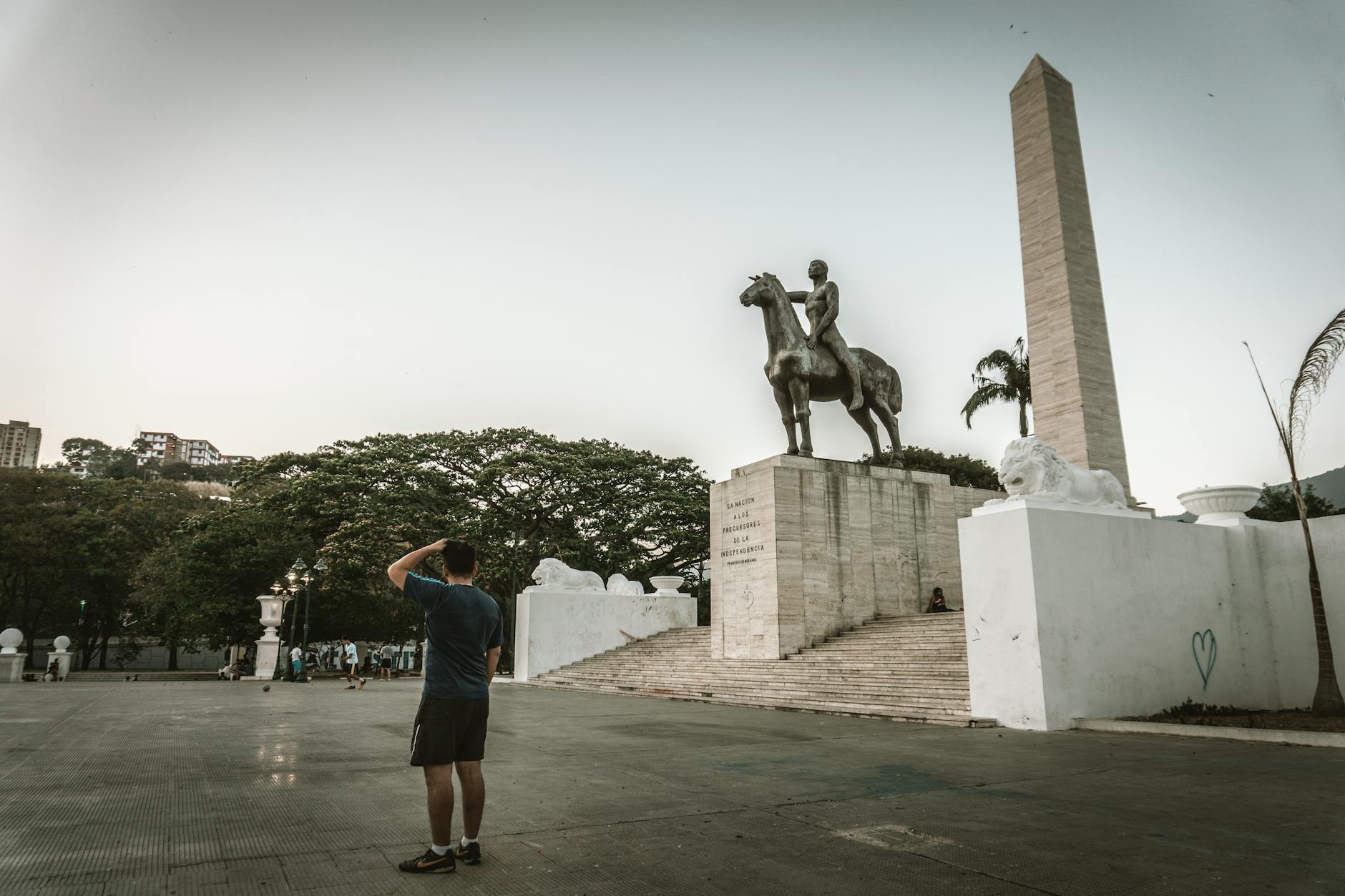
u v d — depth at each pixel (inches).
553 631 1053.2
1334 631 529.3
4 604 1889.8
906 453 1700.3
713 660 861.2
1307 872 173.3
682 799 249.1
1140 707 482.9
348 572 1405.0
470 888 160.6
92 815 222.4
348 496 1470.2
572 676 955.3
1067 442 663.8
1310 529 547.8
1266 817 225.1
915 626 735.7
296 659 1173.7
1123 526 503.2
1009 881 167.3
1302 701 538.9
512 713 564.7
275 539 1488.7
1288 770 304.2
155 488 2048.5
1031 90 738.8
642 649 1034.1
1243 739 395.2
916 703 534.3
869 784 274.2
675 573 1681.8
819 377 881.5
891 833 206.2
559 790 263.4
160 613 1553.9
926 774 294.4
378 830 206.7
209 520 1472.7
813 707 579.2
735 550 864.9
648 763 322.3
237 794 252.1
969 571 495.5
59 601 1904.5
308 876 167.2
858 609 843.4
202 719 494.6
